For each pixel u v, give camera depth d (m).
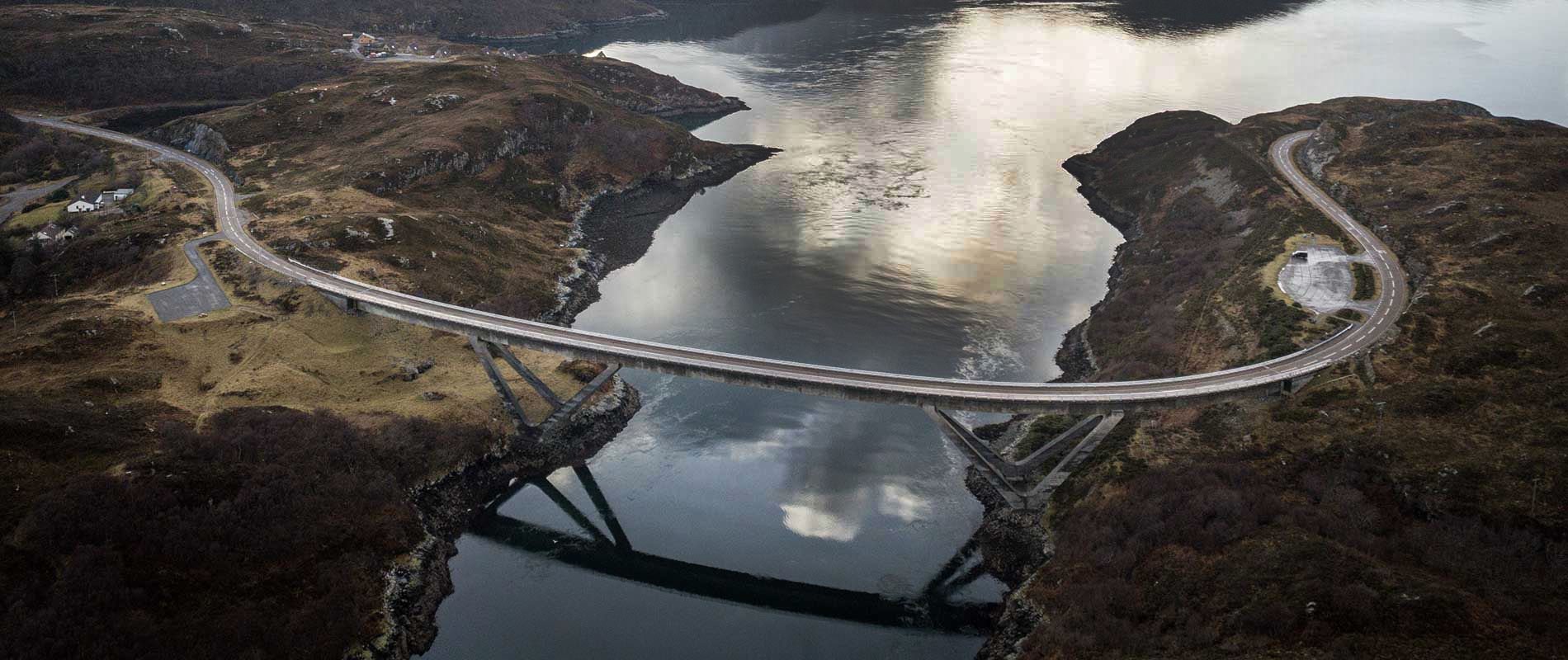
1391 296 132.50
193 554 92.38
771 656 92.50
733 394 140.00
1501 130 184.75
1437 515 90.88
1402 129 189.25
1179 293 152.62
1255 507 94.25
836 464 122.62
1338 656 73.62
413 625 95.38
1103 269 185.00
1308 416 107.38
